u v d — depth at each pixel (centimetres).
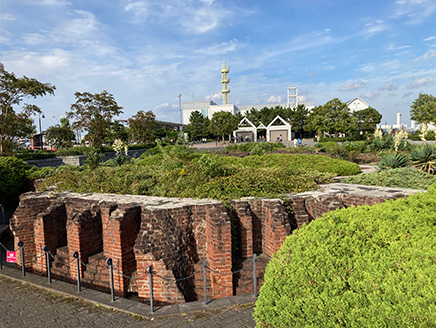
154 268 661
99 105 3825
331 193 824
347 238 376
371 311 269
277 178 945
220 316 562
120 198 841
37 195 942
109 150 3462
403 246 345
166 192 949
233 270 683
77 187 1036
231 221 732
